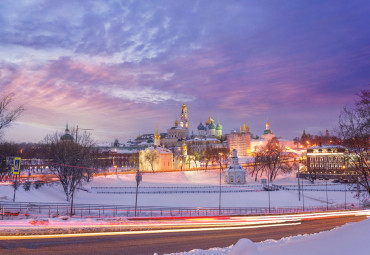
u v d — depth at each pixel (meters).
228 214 58.62
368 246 10.73
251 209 64.75
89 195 81.19
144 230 33.56
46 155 100.12
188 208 63.59
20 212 43.38
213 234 32.62
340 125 35.81
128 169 175.00
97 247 24.31
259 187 104.69
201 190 95.88
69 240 26.44
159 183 121.25
